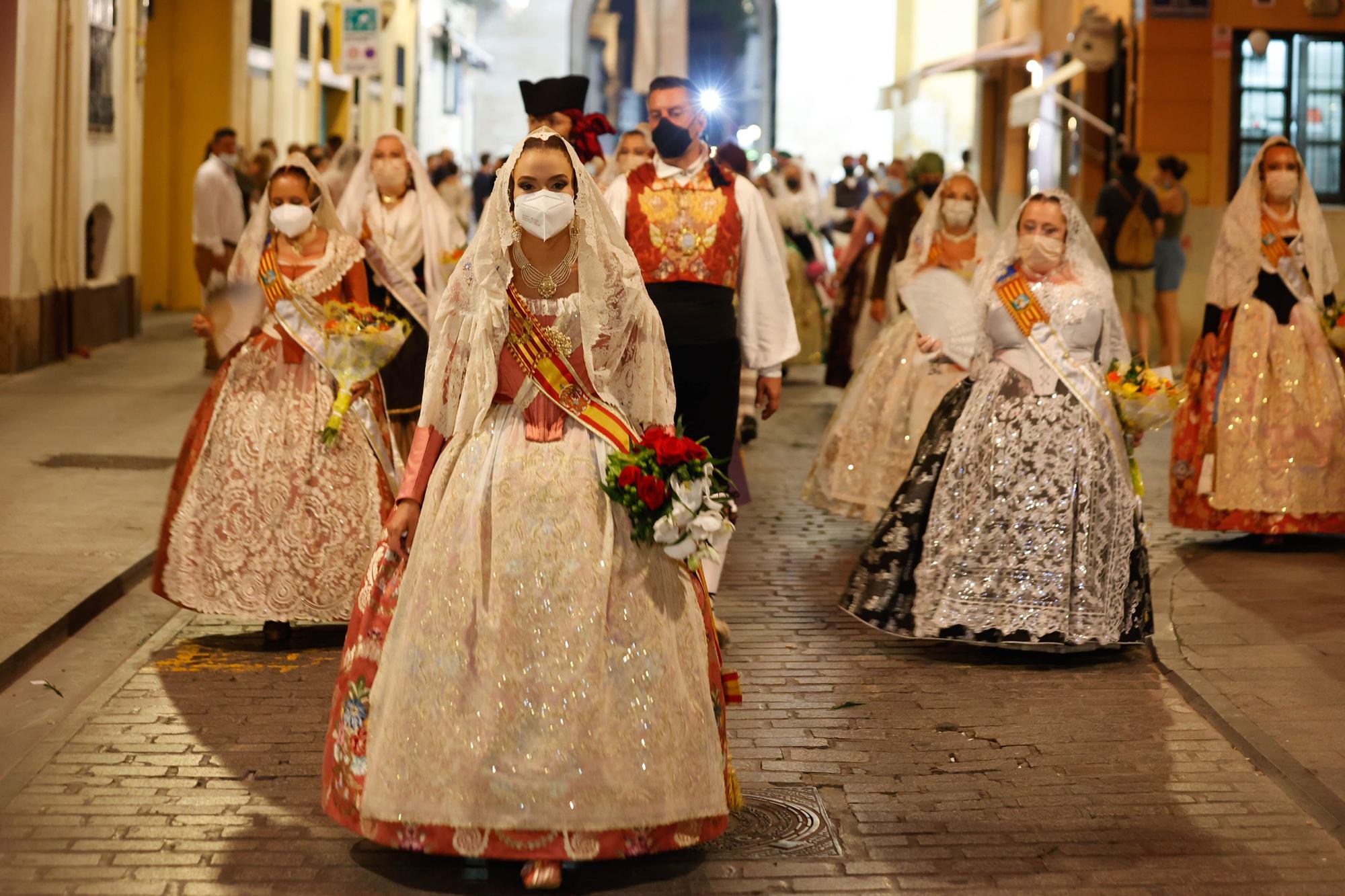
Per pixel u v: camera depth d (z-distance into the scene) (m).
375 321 6.20
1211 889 4.00
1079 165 20.39
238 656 6.04
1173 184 15.33
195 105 21.03
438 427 4.14
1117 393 6.10
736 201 6.10
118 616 6.62
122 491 8.81
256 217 6.31
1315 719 5.27
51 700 5.50
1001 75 27.55
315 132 26.64
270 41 23.31
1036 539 6.10
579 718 3.81
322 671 5.85
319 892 3.91
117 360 15.02
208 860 4.10
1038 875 4.08
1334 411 8.00
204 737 5.07
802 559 7.95
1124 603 6.12
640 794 3.83
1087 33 17.97
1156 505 9.35
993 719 5.40
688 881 4.01
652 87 6.09
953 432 6.30
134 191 17.03
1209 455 8.09
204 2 20.95
